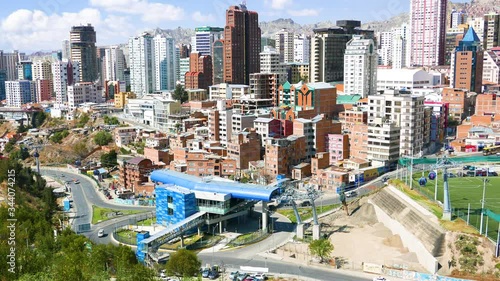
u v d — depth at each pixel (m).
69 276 155.12
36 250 188.38
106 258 186.00
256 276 189.88
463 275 181.38
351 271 195.62
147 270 173.62
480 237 191.25
